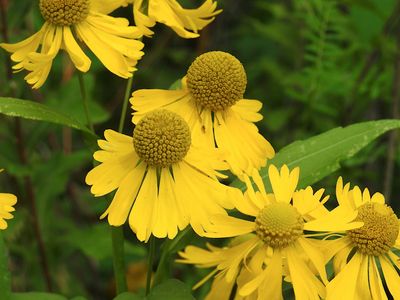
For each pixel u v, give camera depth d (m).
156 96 0.32
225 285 0.31
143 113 0.31
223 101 0.31
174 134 0.29
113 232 0.32
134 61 0.32
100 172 0.29
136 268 0.47
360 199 0.30
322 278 0.28
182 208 0.29
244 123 0.32
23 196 0.46
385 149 0.48
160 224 0.29
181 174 0.30
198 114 0.32
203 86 0.31
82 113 0.45
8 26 0.43
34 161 0.47
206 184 0.30
